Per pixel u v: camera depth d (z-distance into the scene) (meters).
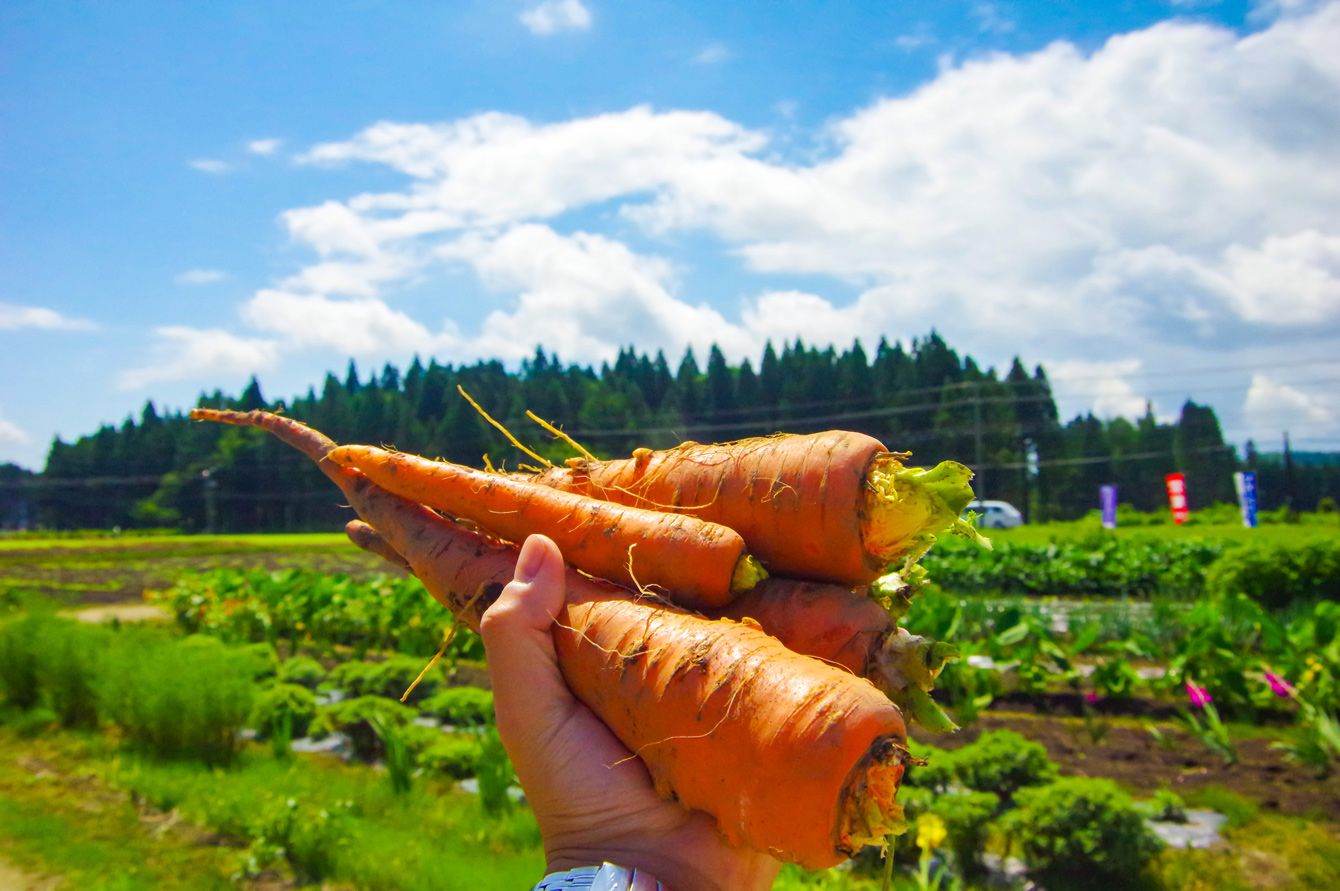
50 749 9.20
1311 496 104.56
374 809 7.48
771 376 102.00
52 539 75.12
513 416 92.88
